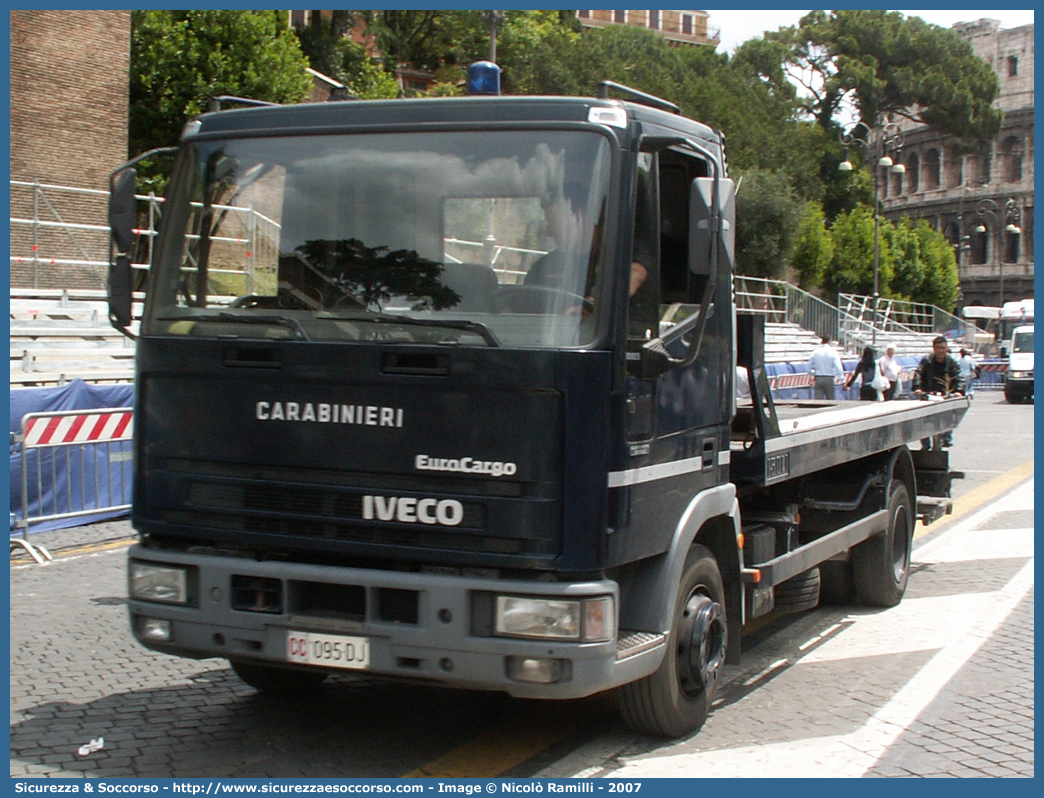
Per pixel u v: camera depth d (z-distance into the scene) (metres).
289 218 4.79
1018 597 8.62
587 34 56.28
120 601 7.93
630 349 4.52
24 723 5.40
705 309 4.77
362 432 4.52
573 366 4.31
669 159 4.96
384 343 4.48
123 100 24.92
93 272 22.08
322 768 4.86
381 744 5.19
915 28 73.12
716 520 5.48
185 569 4.81
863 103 71.19
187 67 29.50
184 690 5.98
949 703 5.97
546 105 4.57
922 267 58.41
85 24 24.00
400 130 4.72
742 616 5.64
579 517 4.32
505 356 4.34
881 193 99.88
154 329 4.92
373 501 4.51
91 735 5.24
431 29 60.03
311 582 4.64
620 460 4.45
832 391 22.78
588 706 5.79
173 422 4.88
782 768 4.94
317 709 5.70
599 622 4.33
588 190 4.45
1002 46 91.19
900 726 5.57
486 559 4.37
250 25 29.88
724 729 5.46
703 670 5.21
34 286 20.45
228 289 4.84
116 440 10.87
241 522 4.74
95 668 6.34
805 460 6.62
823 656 6.95
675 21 109.06
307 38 42.09
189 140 5.04
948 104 72.75
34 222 18.86
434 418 4.43
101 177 24.48
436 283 4.54
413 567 4.54
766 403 6.07
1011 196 91.06
